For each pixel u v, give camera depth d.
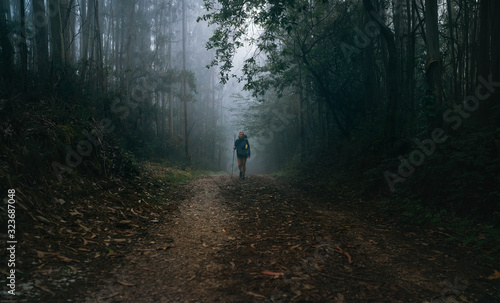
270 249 3.83
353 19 12.04
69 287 2.64
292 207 6.56
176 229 4.69
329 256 3.60
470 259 3.55
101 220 4.55
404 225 5.00
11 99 5.48
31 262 2.96
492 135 5.43
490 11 6.37
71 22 15.70
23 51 6.61
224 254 3.63
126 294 2.59
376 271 3.20
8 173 4.06
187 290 2.69
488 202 4.67
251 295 2.62
